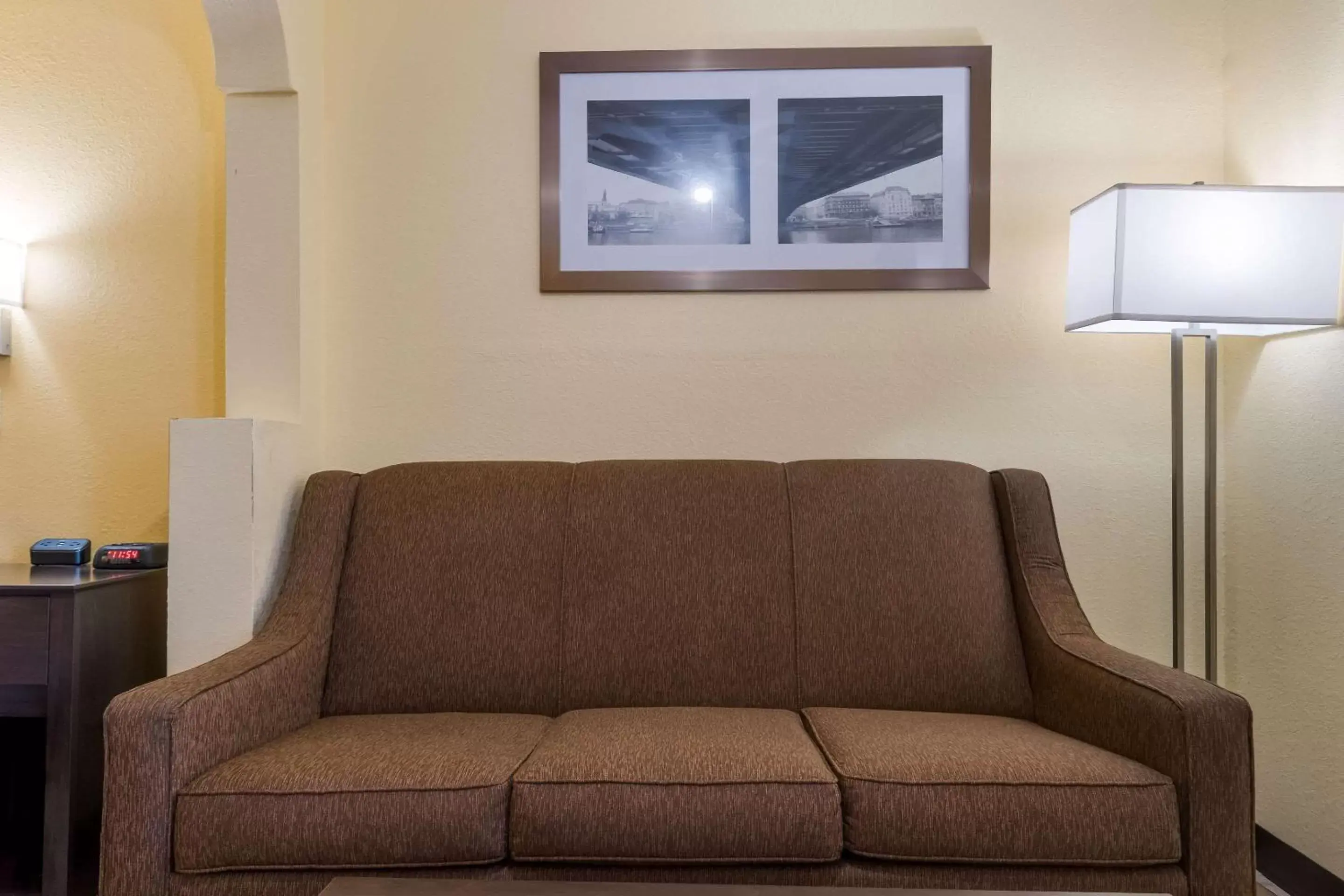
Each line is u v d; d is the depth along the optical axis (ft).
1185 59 7.67
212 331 7.86
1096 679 5.37
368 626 6.32
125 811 4.54
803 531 6.55
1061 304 7.68
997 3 7.72
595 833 4.54
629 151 7.75
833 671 6.22
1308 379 6.51
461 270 7.75
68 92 7.84
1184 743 4.62
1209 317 6.12
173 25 7.85
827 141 7.72
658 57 7.69
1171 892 4.53
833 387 7.72
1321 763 6.33
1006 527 6.66
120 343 7.84
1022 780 4.61
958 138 7.68
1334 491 6.24
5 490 7.79
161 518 7.81
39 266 7.82
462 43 7.76
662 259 7.73
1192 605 7.60
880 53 7.66
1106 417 7.65
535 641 6.31
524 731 5.51
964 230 7.68
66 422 7.82
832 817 4.56
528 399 7.76
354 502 6.77
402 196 7.75
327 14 7.74
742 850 4.54
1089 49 7.68
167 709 4.62
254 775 4.69
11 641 5.89
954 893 3.63
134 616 6.66
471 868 4.63
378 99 7.75
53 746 5.86
